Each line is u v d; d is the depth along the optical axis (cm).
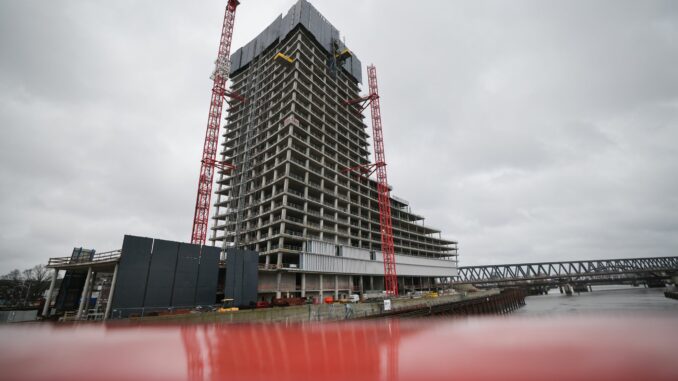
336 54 10425
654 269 12925
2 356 1140
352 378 873
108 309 3231
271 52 10150
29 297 9044
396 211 11031
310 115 8438
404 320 3588
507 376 845
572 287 16038
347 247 7462
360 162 10394
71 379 845
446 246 13625
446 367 961
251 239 7362
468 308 6209
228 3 8581
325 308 3503
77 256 4009
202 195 7156
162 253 3659
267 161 7756
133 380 816
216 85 7925
